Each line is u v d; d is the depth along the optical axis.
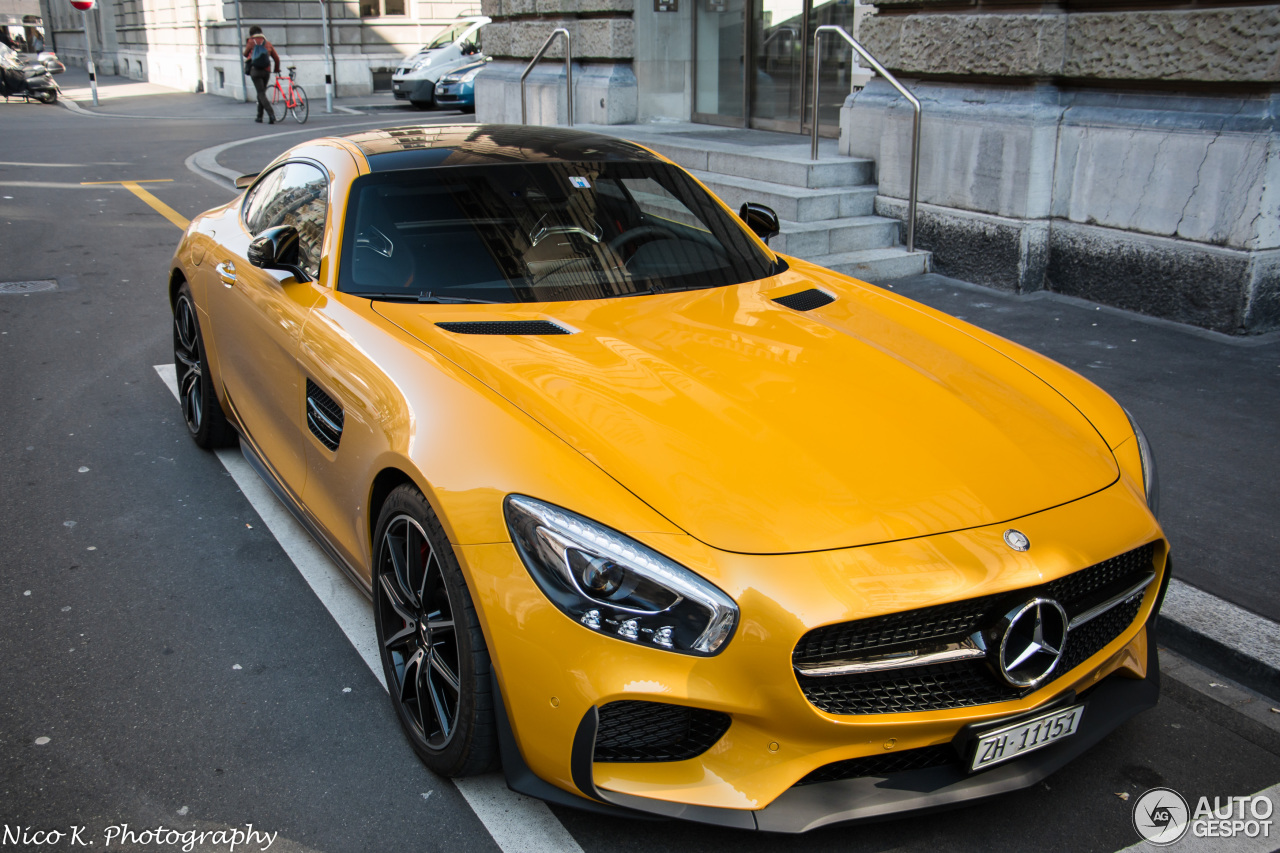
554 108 12.83
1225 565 3.60
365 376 2.85
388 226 3.38
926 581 2.12
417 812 2.49
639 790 2.17
